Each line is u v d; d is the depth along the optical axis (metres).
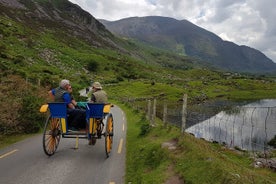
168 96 89.50
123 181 9.53
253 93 133.88
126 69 186.12
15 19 196.38
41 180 9.29
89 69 154.62
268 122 35.41
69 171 10.28
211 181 7.79
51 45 162.50
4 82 23.39
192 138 12.73
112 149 13.86
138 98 78.31
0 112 16.78
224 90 138.00
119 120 26.91
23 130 17.67
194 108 52.00
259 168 13.04
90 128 11.57
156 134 15.99
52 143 12.36
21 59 98.62
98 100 12.22
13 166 10.70
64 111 11.39
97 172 10.32
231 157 15.13
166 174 9.30
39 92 23.39
